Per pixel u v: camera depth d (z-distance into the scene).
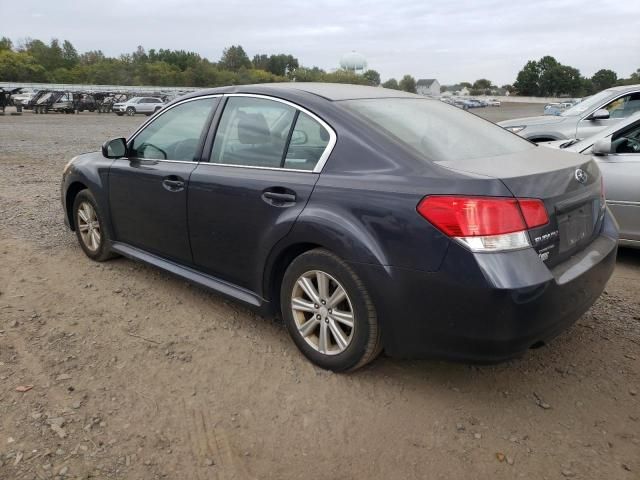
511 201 2.52
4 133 20.97
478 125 3.66
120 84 111.56
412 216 2.64
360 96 3.48
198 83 115.00
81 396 2.93
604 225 3.35
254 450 2.56
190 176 3.73
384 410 2.86
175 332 3.69
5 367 3.19
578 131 8.22
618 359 3.37
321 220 2.93
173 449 2.55
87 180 4.76
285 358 3.35
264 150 3.41
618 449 2.58
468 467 2.47
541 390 3.06
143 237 4.31
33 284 4.47
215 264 3.71
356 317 2.92
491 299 2.46
